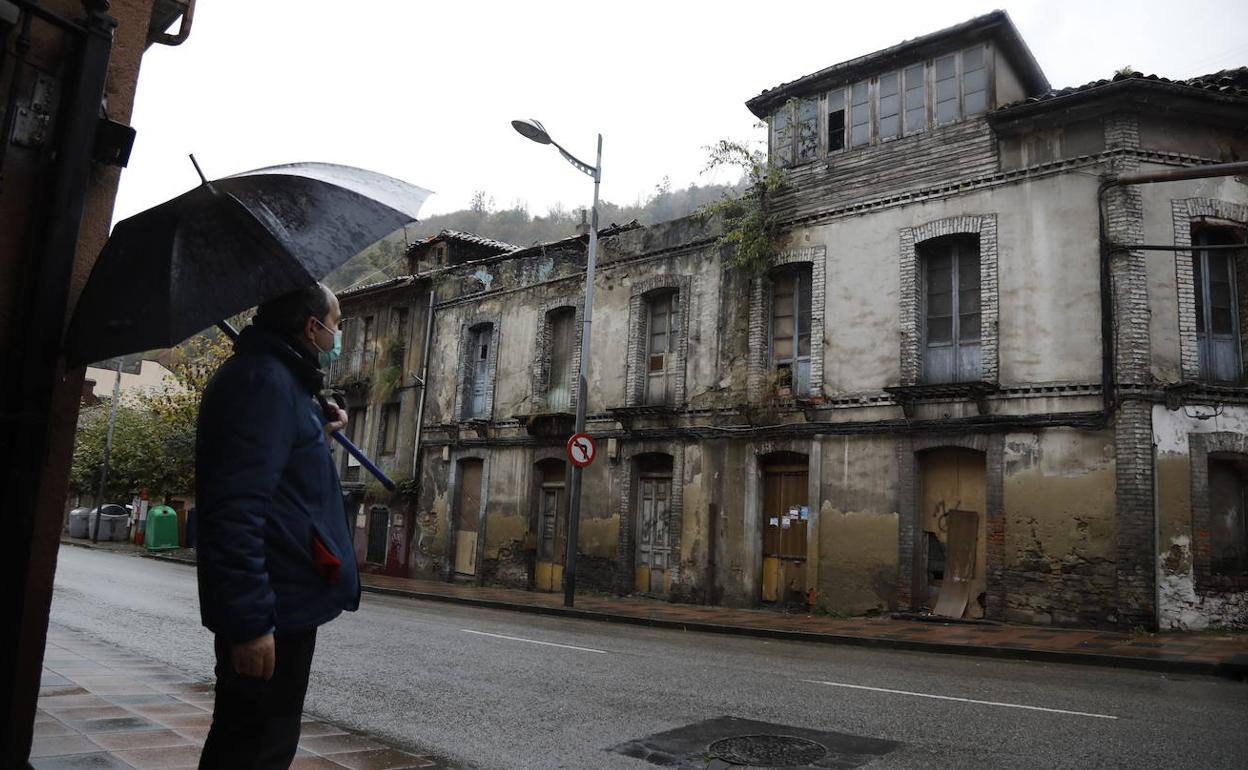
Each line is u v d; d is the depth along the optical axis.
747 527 16.66
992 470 13.70
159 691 6.02
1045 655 10.02
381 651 9.00
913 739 5.42
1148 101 13.30
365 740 5.12
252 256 2.49
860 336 15.57
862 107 16.34
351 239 2.67
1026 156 14.18
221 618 2.21
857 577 14.88
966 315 14.73
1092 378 13.05
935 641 11.05
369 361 27.78
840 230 16.14
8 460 2.66
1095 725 5.89
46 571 2.81
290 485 2.51
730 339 17.56
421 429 24.86
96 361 2.56
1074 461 13.02
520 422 21.38
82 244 2.95
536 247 21.92
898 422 14.75
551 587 20.36
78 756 4.09
